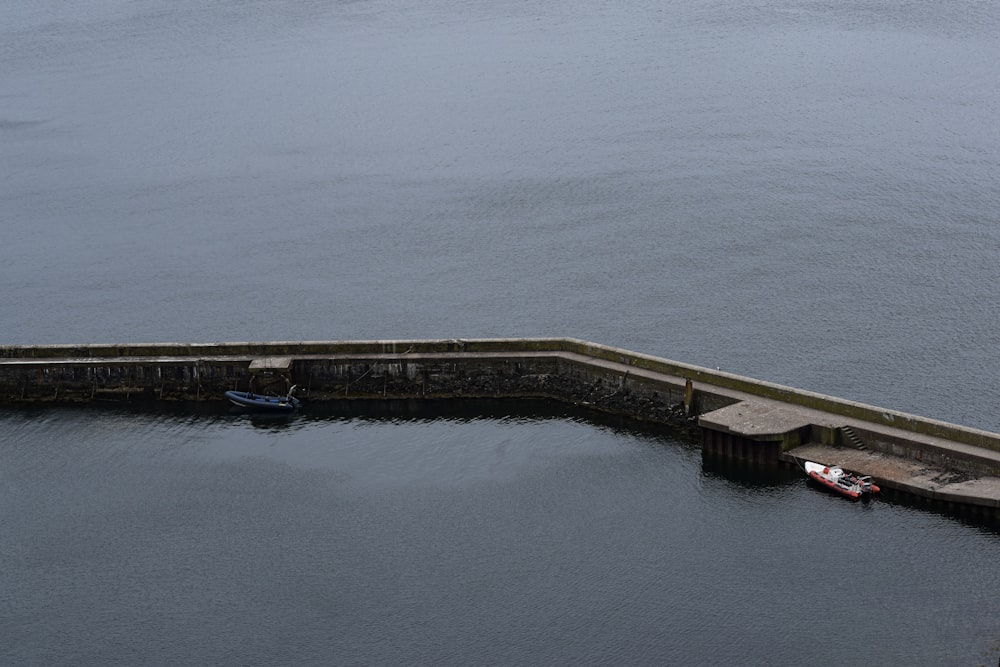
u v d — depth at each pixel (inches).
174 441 4739.2
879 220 7253.9
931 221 7185.0
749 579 3708.2
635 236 7234.3
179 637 3607.3
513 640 3513.8
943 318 5866.1
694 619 3553.2
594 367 4830.2
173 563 3971.5
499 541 3988.7
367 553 3964.1
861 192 7765.8
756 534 3927.2
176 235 7706.7
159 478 4485.7
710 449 4375.0
